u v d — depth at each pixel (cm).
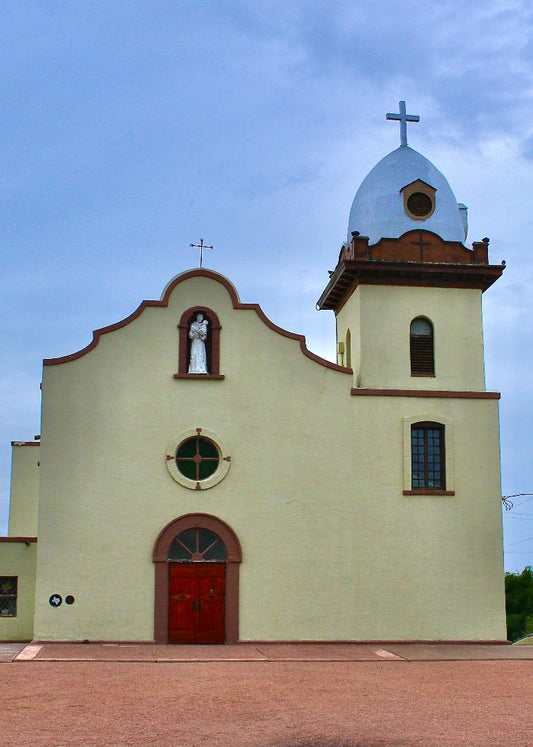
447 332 3259
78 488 2906
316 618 2942
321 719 1697
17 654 2561
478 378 3238
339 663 2523
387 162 3500
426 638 2981
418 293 3275
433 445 3138
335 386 3075
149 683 2066
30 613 3006
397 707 1823
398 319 3247
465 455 3122
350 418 3064
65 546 2872
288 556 2961
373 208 3419
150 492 2931
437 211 3381
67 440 2927
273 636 2916
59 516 2886
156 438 2961
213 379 3014
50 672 2219
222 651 2705
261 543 2956
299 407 3044
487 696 1962
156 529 2917
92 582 2866
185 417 2984
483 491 3106
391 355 3219
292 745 1497
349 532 3002
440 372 3225
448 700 1909
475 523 3078
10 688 1972
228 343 3048
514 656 2697
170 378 2998
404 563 3016
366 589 2981
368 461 3050
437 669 2412
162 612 2875
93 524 2894
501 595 3045
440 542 3047
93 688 1983
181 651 2675
